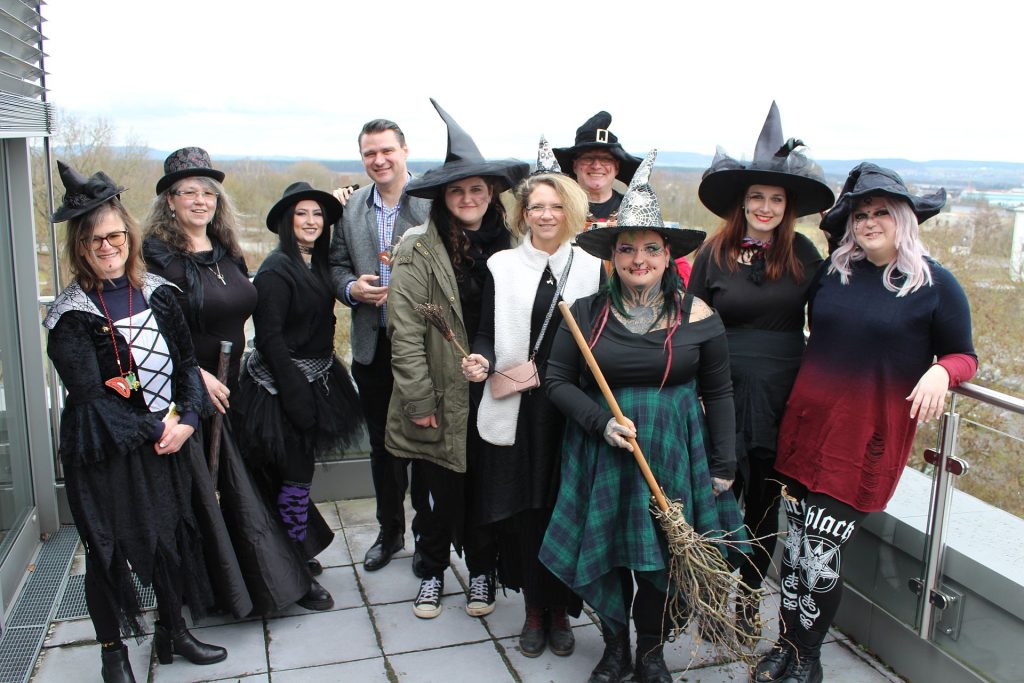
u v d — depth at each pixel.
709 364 2.46
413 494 3.07
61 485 3.79
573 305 2.55
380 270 3.39
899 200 2.35
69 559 3.50
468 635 2.99
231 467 2.92
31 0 3.43
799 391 2.58
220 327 2.87
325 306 3.09
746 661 2.55
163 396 2.53
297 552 3.10
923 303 2.35
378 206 3.45
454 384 2.76
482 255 2.82
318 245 3.20
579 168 3.42
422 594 3.14
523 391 2.68
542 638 2.88
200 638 2.95
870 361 2.42
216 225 2.93
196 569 2.70
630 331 2.43
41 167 3.63
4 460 3.32
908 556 2.76
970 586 2.53
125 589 2.50
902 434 2.44
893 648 2.82
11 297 3.48
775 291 2.64
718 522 2.46
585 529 2.46
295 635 2.98
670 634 2.58
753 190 2.59
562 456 2.61
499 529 2.89
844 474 2.46
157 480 2.52
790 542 2.70
